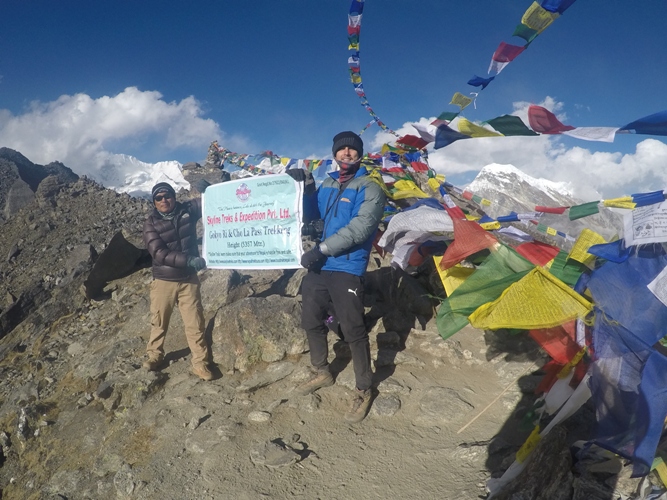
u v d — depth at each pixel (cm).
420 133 316
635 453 243
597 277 274
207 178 1282
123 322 698
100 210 1420
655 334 256
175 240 477
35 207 1479
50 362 650
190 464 377
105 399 502
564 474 289
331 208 400
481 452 341
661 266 266
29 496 436
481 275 302
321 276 402
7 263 1213
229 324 507
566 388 311
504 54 258
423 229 363
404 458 354
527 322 275
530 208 345
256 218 420
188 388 476
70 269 1090
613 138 239
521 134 279
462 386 428
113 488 382
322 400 429
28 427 511
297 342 498
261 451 371
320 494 331
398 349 492
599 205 275
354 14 365
